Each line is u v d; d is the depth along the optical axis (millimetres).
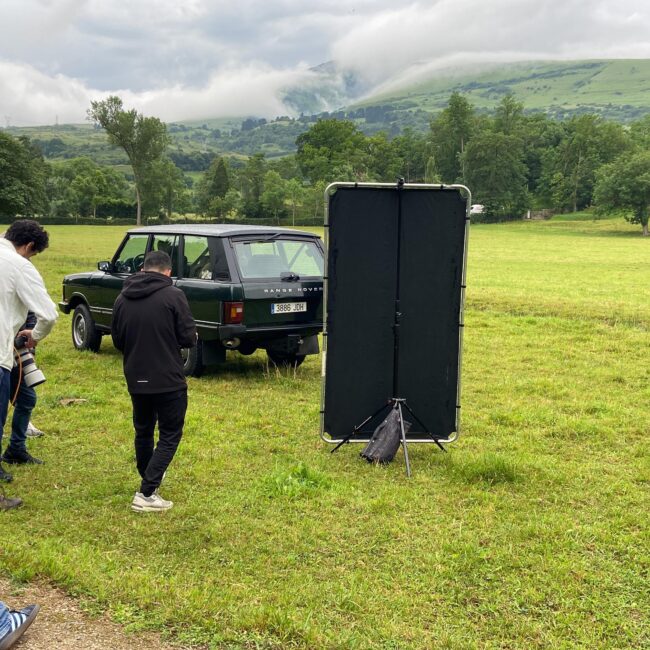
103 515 5559
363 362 7023
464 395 9891
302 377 10812
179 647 3779
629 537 5223
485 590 4508
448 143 159250
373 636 3949
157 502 5648
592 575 4664
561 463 6941
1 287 5535
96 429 7867
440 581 4578
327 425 7066
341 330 6938
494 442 7660
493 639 3986
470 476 6410
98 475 6453
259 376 10773
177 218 150500
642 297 22859
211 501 5867
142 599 4184
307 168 168500
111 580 4398
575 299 21547
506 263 43250
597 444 7613
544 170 158500
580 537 5254
